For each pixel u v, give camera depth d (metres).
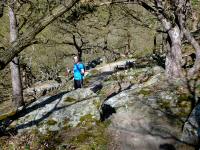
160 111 10.98
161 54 24.94
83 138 10.35
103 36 37.62
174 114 10.70
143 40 42.25
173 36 13.42
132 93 12.65
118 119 11.07
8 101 22.12
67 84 21.31
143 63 21.42
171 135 9.81
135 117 10.94
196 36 19.64
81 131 10.74
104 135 10.43
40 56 37.09
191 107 10.87
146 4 13.29
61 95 13.55
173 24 13.38
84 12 19.09
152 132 10.08
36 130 11.11
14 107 17.33
